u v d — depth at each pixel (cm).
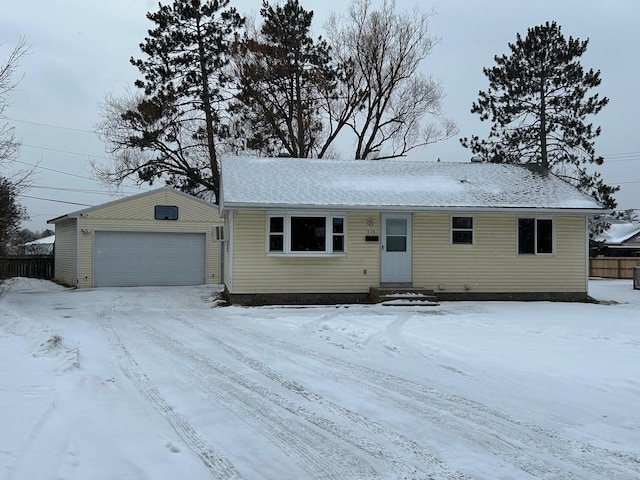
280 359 911
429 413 629
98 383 711
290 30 3142
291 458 494
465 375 806
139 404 635
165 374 792
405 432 567
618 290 2411
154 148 3186
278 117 3195
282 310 1593
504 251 1850
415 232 1805
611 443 538
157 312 1555
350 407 649
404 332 1186
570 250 1883
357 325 1285
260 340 1091
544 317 1449
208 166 3262
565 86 3250
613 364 872
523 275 1858
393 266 1794
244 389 720
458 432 568
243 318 1423
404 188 1902
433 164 2192
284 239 1723
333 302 1755
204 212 2523
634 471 472
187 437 538
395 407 650
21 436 505
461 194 1883
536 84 3288
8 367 788
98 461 467
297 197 1733
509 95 3319
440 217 1820
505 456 504
